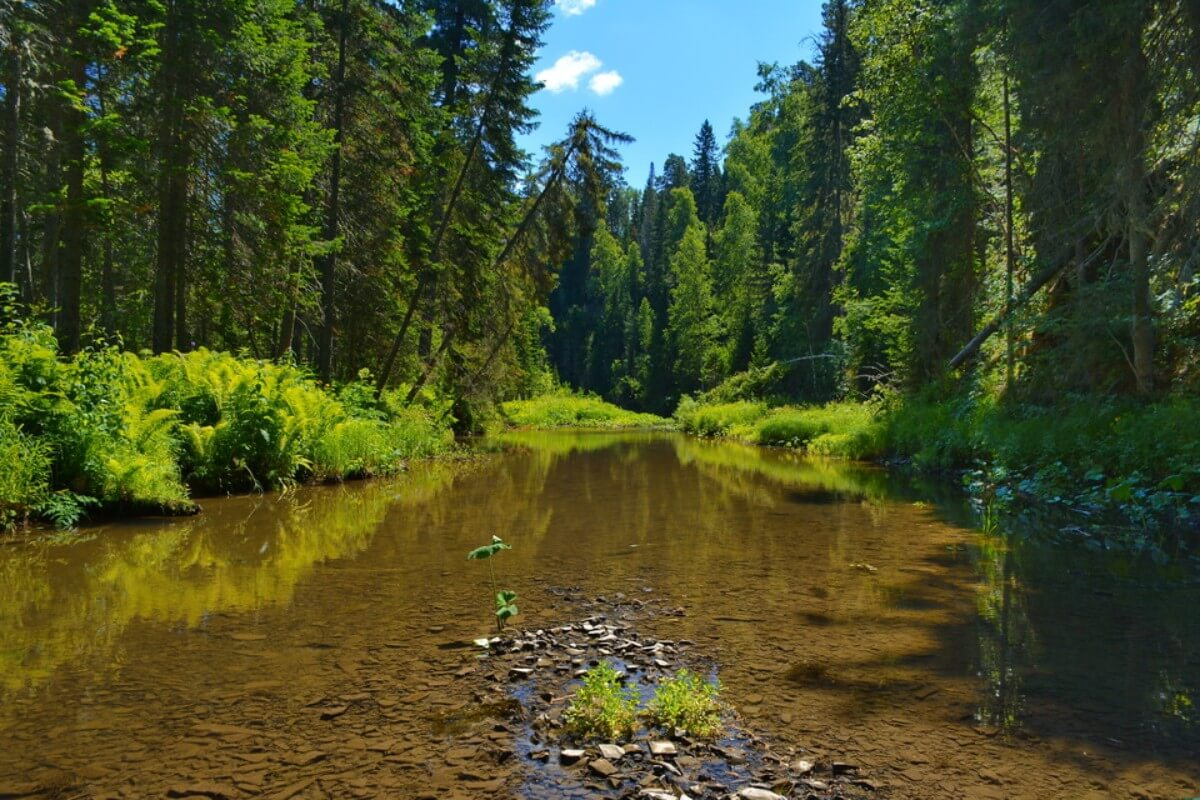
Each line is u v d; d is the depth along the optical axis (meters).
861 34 19.42
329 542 7.55
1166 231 10.73
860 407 23.53
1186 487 8.43
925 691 3.72
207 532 7.98
